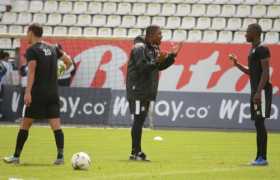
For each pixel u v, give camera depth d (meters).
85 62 71.56
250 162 35.12
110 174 29.11
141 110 35.94
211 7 85.00
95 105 69.81
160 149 44.88
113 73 71.06
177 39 82.06
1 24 86.56
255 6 84.06
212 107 67.75
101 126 69.25
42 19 86.94
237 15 83.69
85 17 86.31
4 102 70.38
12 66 72.00
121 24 85.19
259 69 34.09
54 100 32.66
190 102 68.06
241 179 28.52
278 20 82.31
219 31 82.44
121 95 69.38
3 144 45.94
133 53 35.88
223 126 67.50
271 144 51.09
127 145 47.31
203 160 37.19
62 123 70.25
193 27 83.50
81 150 42.72
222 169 32.19
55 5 88.06
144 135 58.44
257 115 34.16
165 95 68.50
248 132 65.44
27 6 88.38
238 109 67.31
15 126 65.88
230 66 69.06
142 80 35.78
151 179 27.64
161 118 68.38
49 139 50.88
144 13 85.81
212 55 69.44
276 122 66.75
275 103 67.00
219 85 69.31
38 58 32.06
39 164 32.75
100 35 84.38
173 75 69.81
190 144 49.56
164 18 84.69
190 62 69.62
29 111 32.41
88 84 71.44
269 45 68.62
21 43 71.06
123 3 86.88
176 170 31.36
